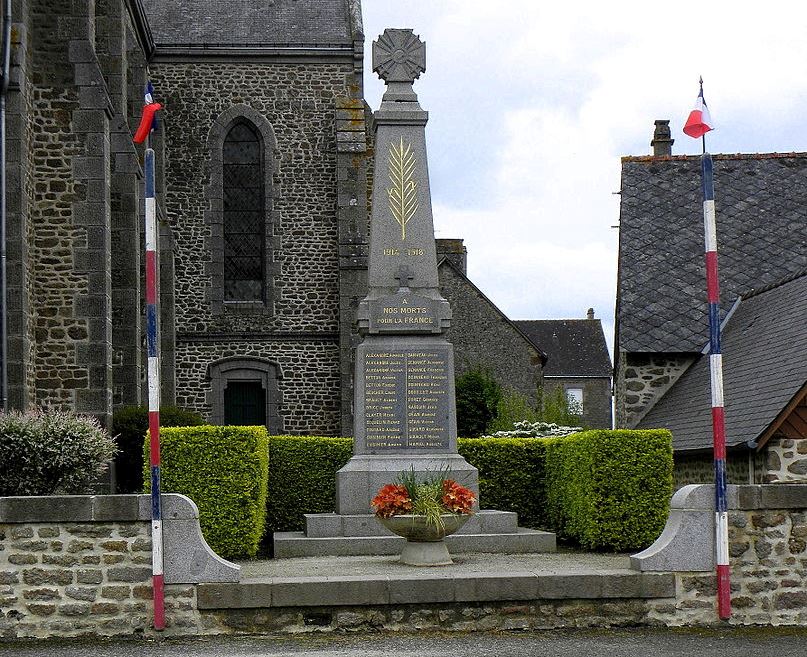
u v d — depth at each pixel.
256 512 12.66
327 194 27.41
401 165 14.41
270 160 27.34
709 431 15.98
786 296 18.41
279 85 27.45
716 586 9.93
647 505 12.98
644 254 21.38
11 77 17.83
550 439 15.32
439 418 13.93
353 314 26.64
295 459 15.01
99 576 9.54
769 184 22.83
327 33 27.89
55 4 18.83
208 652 8.76
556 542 13.99
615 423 22.42
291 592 9.55
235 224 27.59
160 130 26.47
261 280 27.53
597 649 8.84
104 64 21.23
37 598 9.51
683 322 20.09
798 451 14.16
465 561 11.95
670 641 9.20
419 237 14.30
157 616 9.41
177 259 26.97
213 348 26.80
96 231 18.67
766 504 10.02
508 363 35.44
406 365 13.95
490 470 15.34
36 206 18.62
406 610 9.70
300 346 27.02
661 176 23.00
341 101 27.31
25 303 17.80
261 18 28.17
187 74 27.28
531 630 9.71
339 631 9.59
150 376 9.70
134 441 18.58
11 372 17.56
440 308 14.09
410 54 14.64
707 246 10.08
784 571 9.99
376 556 12.75
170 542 9.53
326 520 13.23
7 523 9.53
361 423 13.87
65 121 18.77
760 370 16.36
